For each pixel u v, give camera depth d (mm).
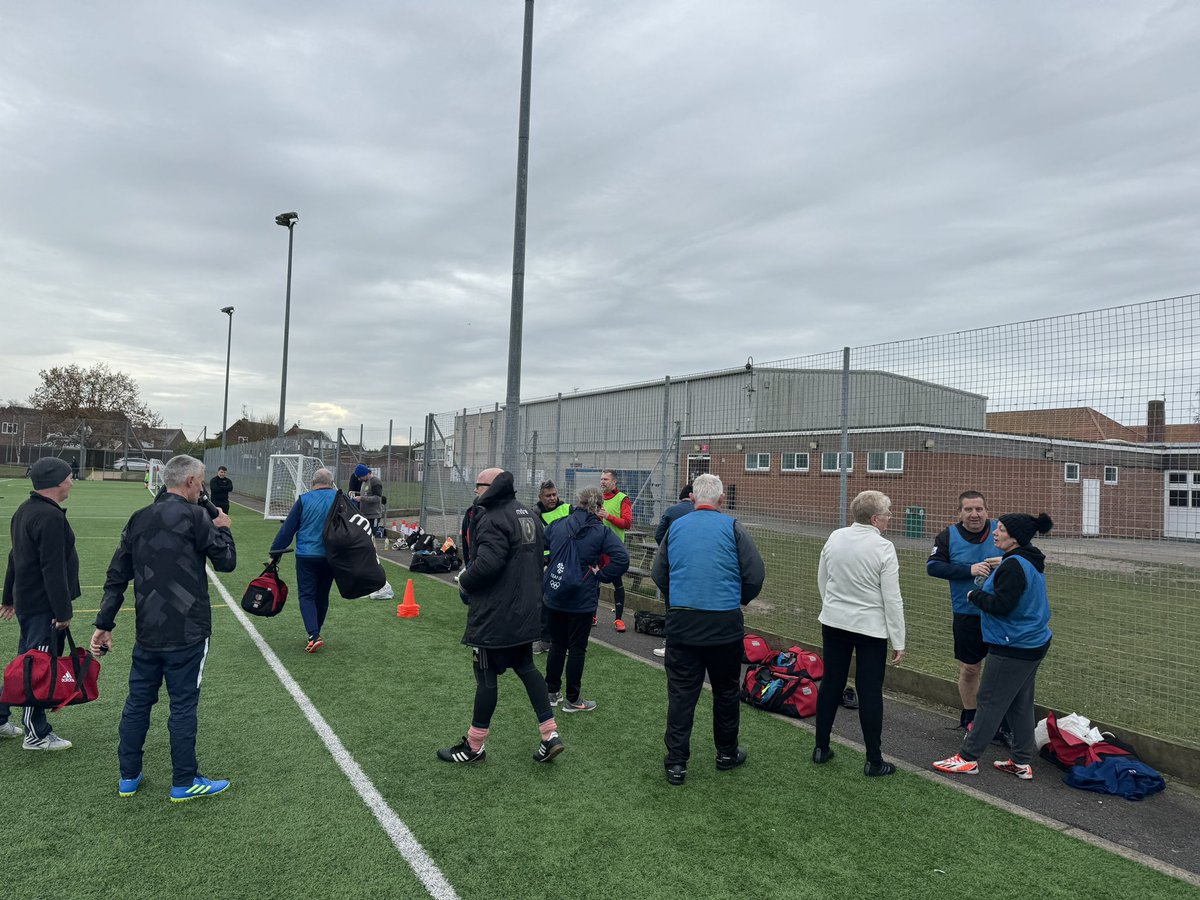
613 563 5344
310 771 4102
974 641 4949
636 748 4625
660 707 5465
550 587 5281
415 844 3322
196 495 3877
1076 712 5523
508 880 3055
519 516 4293
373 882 3002
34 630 4145
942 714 5562
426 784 3984
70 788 3803
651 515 10461
